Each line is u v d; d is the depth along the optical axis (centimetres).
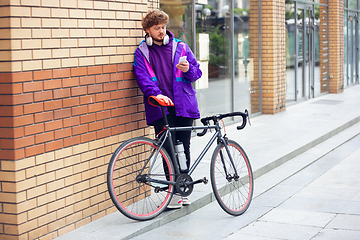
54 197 358
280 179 580
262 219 435
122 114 424
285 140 767
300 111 1119
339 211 453
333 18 1507
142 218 401
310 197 504
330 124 916
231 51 959
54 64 348
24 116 327
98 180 402
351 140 831
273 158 644
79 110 375
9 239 332
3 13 313
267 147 715
